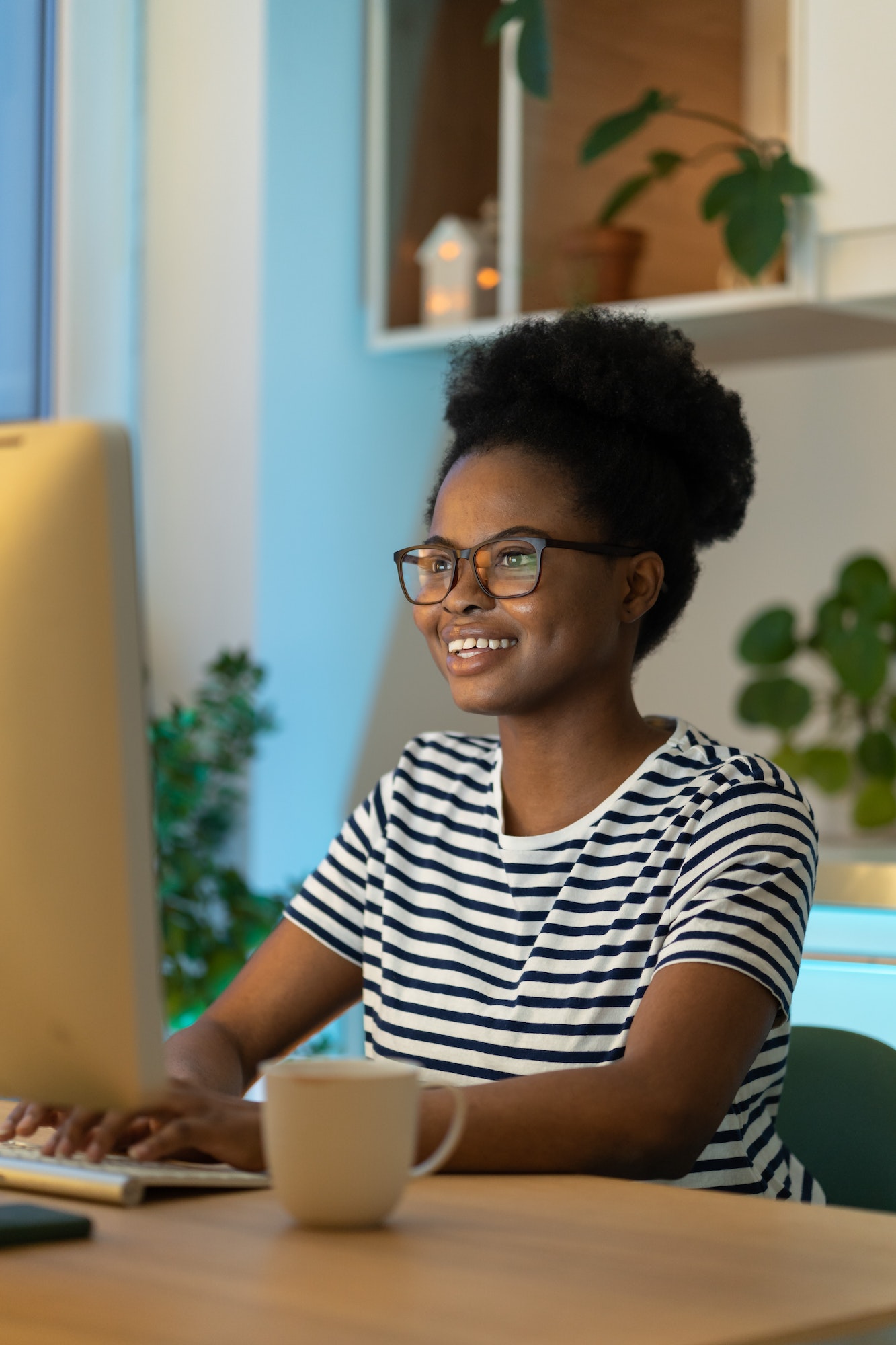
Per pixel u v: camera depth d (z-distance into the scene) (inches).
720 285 119.0
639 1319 26.4
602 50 124.3
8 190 125.9
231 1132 36.9
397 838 55.0
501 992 50.3
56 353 128.7
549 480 51.8
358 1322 25.9
